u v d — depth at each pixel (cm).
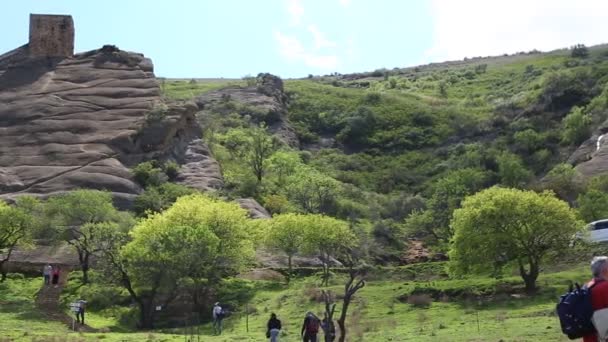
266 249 7319
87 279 6256
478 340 3203
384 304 5069
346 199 10019
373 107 15000
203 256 5419
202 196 7088
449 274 5916
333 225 6594
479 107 14900
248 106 14312
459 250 5378
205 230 5541
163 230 5622
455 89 17650
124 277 5434
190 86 17312
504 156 11212
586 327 1289
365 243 7950
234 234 6038
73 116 9838
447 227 8512
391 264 7869
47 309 5419
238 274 6644
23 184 8731
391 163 12925
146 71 10856
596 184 8481
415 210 9706
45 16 11262
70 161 9069
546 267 6125
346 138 13975
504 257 5331
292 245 6631
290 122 14512
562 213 5228
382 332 3903
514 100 14200
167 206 8244
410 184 12019
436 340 3353
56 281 5959
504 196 5275
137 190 8656
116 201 8381
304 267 7056
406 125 14162
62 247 6962
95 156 9131
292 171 10825
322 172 12044
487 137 13062
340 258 7256
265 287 6141
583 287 1315
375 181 12175
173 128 9675
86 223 6244
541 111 13088
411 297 5125
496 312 4481
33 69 10844
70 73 10744
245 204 8531
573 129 11631
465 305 4894
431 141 13475
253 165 10519
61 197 7106
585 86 13288
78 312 5028
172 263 5338
